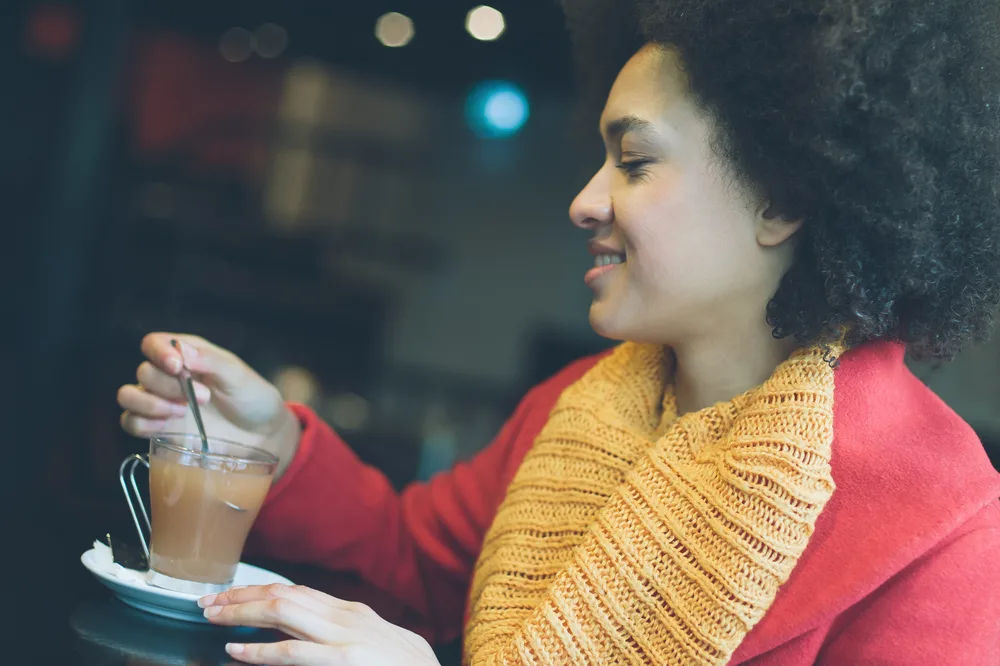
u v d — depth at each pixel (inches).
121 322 162.1
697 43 31.2
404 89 218.5
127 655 27.2
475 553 42.6
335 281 197.3
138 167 192.4
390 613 41.0
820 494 28.8
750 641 28.9
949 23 30.0
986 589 28.5
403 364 223.8
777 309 31.7
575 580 29.6
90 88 142.2
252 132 208.5
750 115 30.9
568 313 223.5
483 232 225.9
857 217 30.3
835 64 28.9
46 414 133.7
